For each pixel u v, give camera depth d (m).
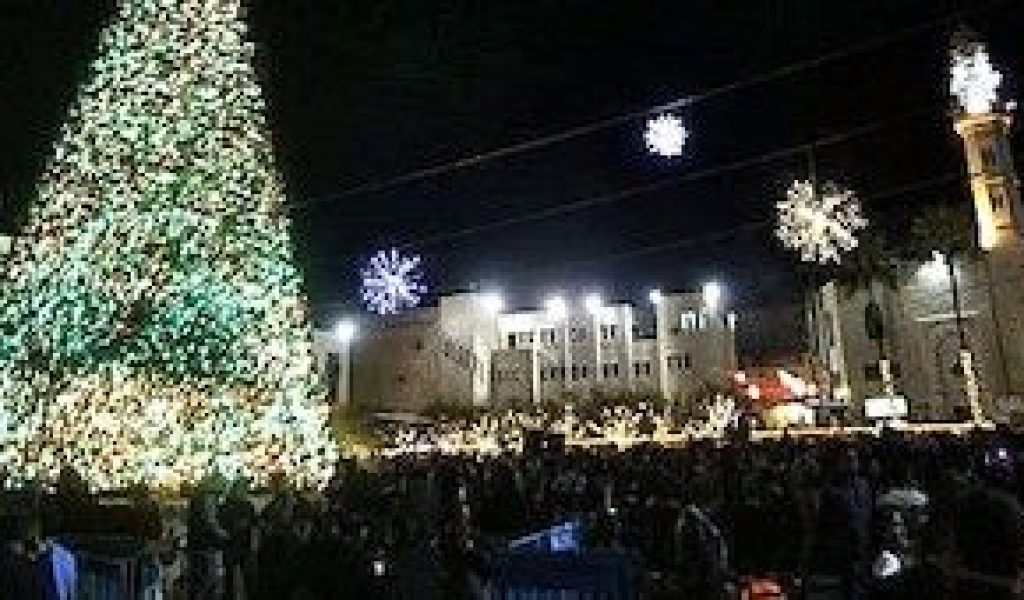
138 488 19.91
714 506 15.38
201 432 24.94
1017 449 18.28
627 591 9.89
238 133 27.00
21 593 9.24
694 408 79.31
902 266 75.12
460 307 93.00
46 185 25.88
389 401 90.88
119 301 25.03
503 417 80.06
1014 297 71.44
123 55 26.39
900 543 9.55
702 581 11.44
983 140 72.69
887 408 67.19
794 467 16.66
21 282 25.30
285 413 25.94
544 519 15.86
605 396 86.50
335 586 11.30
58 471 23.88
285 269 27.02
